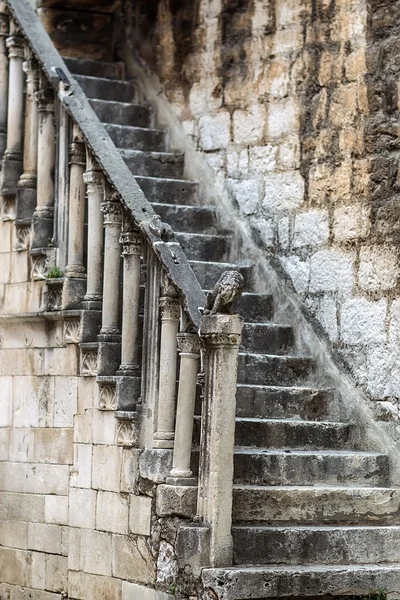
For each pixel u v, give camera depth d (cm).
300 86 2078
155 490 1698
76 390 1873
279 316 2072
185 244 2122
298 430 1866
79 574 1839
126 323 1786
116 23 2494
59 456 1900
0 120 2075
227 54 2234
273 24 2141
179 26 2345
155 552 1688
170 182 2230
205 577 1582
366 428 1897
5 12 2067
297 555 1684
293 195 2072
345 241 1964
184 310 1670
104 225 1834
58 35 2469
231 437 1628
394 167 1892
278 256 2089
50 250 1923
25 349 1977
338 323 1964
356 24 1978
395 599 1681
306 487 1761
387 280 1886
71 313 1866
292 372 1980
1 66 2077
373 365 1898
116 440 1784
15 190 1998
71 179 1903
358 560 1723
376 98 1931
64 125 1930
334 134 2002
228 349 1625
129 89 2423
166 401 1703
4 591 1984
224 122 2230
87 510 1834
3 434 2008
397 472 1845
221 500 1619
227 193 2203
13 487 1981
